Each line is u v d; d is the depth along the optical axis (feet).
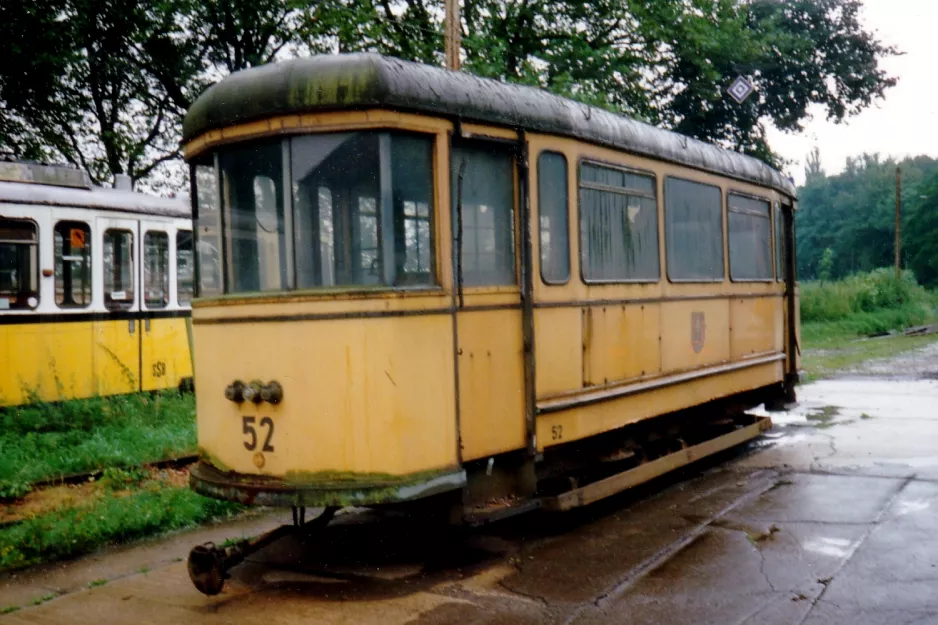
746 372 33.55
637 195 25.99
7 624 16.83
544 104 21.79
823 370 65.26
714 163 31.14
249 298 18.49
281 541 21.99
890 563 19.04
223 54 77.71
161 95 77.97
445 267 18.63
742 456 32.81
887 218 288.51
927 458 31.04
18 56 63.36
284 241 18.28
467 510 19.45
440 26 60.80
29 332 36.99
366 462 17.44
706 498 26.07
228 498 18.24
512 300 20.45
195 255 20.16
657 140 27.17
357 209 17.89
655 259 26.89
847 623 15.76
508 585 18.33
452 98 18.86
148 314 42.09
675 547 20.88
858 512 23.45
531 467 20.81
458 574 19.15
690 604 16.94
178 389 43.29
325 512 19.95
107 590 18.79
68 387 38.24
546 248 21.67
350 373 17.56
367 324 17.51
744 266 33.81
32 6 62.44
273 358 18.20
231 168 19.08
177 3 68.44
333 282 17.99
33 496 26.18
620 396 24.47
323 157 18.02
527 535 22.35
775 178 36.94
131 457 29.58
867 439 35.70
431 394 18.17
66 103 71.31
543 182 21.63
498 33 63.82
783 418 42.39
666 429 29.84
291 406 17.98
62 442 32.04
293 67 18.25
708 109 81.56
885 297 131.85
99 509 23.86
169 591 18.60
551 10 66.03
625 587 18.04
